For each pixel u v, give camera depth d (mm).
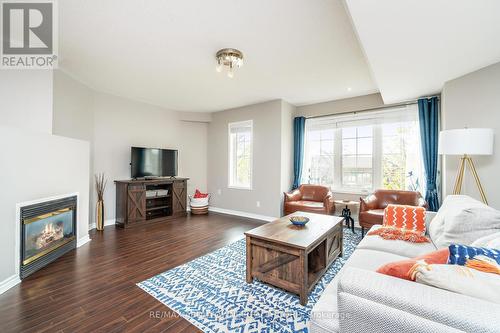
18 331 1545
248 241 2207
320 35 2320
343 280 989
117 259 2730
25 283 2160
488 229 1511
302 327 1603
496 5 1517
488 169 2568
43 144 2516
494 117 2496
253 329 1584
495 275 879
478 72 2607
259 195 4879
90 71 3285
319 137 4855
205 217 4973
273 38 2385
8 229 2086
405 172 3900
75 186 3080
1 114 2520
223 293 2023
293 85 3779
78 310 1771
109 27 2215
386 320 827
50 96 2779
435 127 3557
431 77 2818
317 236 2135
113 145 4391
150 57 2838
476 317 727
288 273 2012
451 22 1718
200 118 5715
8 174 2096
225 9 1938
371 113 4238
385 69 2582
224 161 5535
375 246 2023
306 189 4582
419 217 2479
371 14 1628
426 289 887
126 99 4582
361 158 4367
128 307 1814
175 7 1921
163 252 2963
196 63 3006
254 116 4977
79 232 3180
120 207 4207
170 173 5035
